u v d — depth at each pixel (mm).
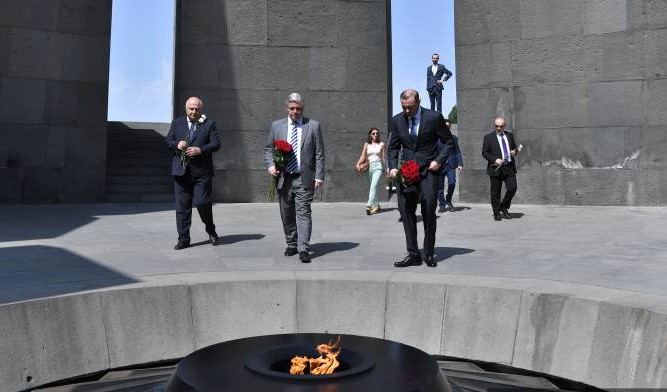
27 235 8430
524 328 4602
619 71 12875
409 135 6133
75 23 13734
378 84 14742
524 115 13750
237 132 14305
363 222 10414
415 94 6059
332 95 14578
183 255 6801
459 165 12328
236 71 14328
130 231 8984
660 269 5840
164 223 10016
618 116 12898
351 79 14641
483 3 14078
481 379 4320
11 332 4230
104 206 13039
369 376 2920
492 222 10391
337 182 14547
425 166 6105
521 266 6070
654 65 12562
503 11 13867
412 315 5031
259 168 14352
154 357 4789
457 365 4793
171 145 7293
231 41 14305
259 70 14391
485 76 14094
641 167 12711
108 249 7223
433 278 5238
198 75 14180
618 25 12852
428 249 6113
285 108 14469
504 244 7754
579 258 6574
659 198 12570
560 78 13406
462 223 10250
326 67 14562
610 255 6777
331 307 5160
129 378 4449
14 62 13070
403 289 5078
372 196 11766
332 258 6648
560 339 4398
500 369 4680
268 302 5141
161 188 15109
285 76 14461
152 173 15891
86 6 13859
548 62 13492
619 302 4172
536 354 4508
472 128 14203
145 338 4773
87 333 4555
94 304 4609
